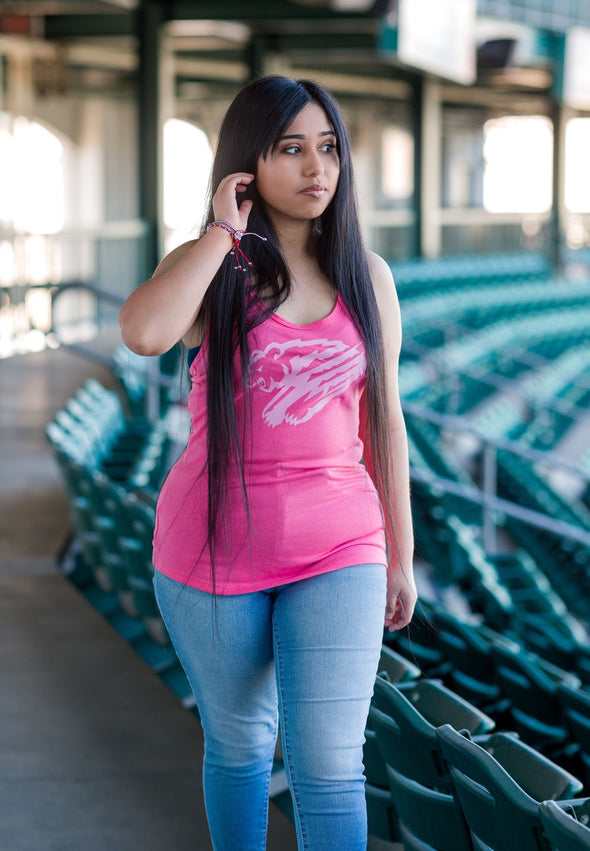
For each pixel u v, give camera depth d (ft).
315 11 39.47
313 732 4.94
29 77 51.42
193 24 41.86
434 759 6.32
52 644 11.25
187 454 5.26
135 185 64.34
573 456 34.58
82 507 12.84
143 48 41.65
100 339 36.58
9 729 9.21
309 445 5.03
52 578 13.52
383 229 58.29
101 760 8.67
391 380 5.46
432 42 39.19
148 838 7.48
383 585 5.12
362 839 4.99
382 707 6.74
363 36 47.50
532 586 21.29
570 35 55.42
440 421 18.01
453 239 69.62
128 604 12.07
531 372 41.37
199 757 8.76
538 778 6.21
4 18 44.86
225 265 5.00
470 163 87.92
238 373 4.96
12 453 20.86
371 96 70.33
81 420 17.28
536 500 28.12
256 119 5.07
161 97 41.88
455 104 76.28
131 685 10.23
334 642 4.97
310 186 5.00
